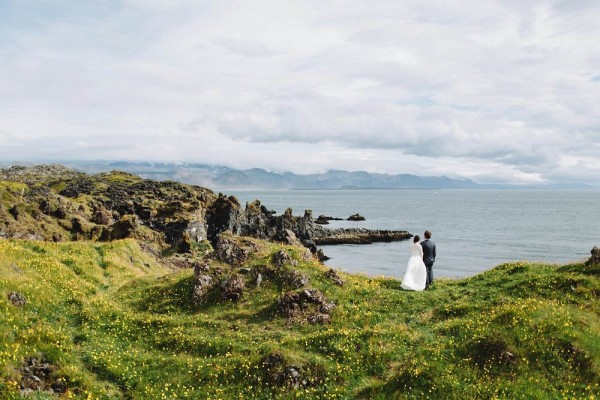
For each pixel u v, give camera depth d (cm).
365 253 12338
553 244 13200
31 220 8438
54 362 2077
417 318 2684
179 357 2309
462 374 1953
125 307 3172
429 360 2064
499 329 2188
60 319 2631
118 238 8612
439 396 1848
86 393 1900
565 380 1877
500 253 11512
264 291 3094
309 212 15175
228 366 2167
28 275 2988
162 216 10938
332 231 16175
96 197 14862
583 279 2773
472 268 9412
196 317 2838
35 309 2592
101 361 2206
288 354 2166
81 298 2959
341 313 2758
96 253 4497
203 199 16750
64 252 4200
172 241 9906
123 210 12200
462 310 2675
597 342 2034
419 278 3206
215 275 3316
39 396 1792
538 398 1786
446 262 10156
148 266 5019
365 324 2633
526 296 2767
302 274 3158
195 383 2098
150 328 2672
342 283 3162
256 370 2112
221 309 2970
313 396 1959
